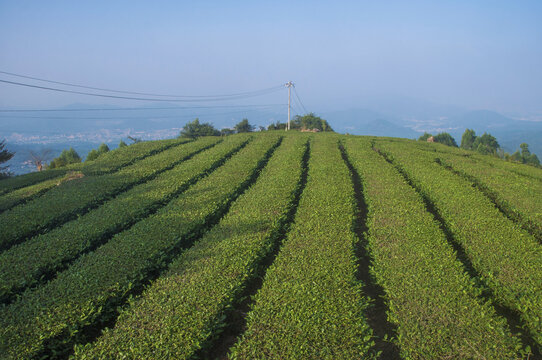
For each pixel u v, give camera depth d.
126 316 9.66
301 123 85.12
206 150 36.69
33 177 28.30
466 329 8.90
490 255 12.82
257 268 12.95
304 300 9.93
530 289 10.61
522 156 67.69
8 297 11.12
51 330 8.95
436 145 46.16
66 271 11.84
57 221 18.08
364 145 39.47
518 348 8.41
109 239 15.84
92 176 26.45
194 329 8.80
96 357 8.12
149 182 23.84
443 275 11.33
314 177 24.09
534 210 18.28
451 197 19.75
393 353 9.50
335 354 8.04
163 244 13.73
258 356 8.10
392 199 19.31
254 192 20.56
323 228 15.15
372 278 12.37
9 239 15.64
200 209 17.78
